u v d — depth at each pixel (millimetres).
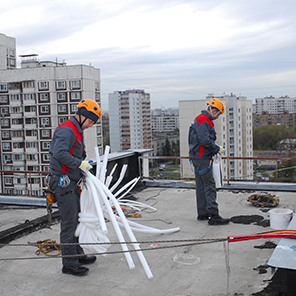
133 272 3258
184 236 4145
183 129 58344
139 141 110125
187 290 2859
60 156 3018
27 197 6230
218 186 4559
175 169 56656
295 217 3203
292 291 2316
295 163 34562
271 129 73812
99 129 50750
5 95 50656
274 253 2336
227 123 58781
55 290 2986
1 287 3074
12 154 51750
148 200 5980
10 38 64062
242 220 4637
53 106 49344
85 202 3271
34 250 3904
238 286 2861
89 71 49031
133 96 106750
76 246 3307
